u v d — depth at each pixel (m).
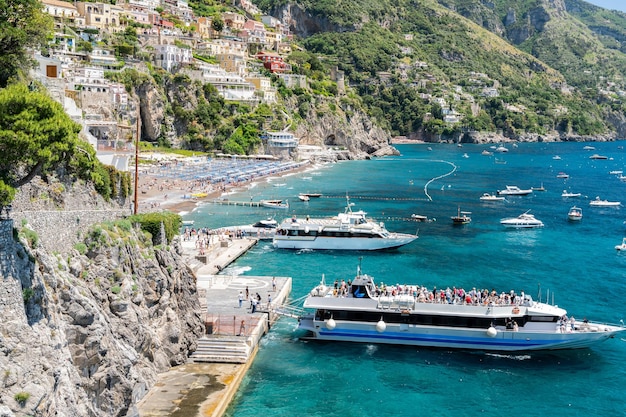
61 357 36.41
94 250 46.84
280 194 178.75
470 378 59.97
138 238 54.88
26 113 37.62
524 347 66.12
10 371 32.38
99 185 55.81
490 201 180.12
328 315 68.12
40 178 47.00
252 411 51.81
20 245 35.84
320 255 108.19
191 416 47.44
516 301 68.06
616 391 57.97
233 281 84.81
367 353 65.00
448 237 126.56
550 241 124.81
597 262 107.06
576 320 73.62
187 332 58.81
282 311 72.31
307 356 63.59
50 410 33.62
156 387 51.66
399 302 67.06
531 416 53.25
